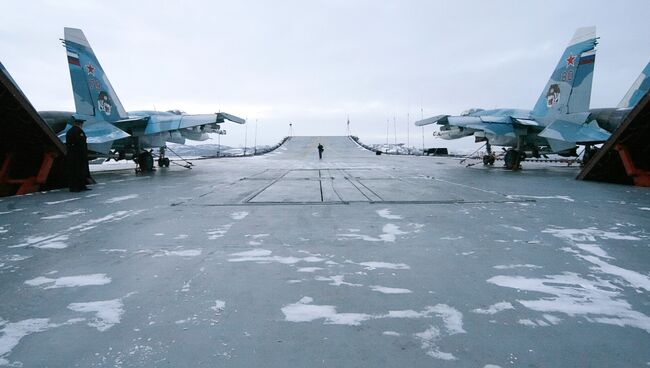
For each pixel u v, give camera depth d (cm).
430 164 2383
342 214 611
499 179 1264
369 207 681
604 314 243
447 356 193
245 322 235
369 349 201
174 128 1536
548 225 523
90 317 244
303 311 250
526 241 434
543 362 188
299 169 1877
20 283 307
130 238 457
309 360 191
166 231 494
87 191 966
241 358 193
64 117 1571
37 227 524
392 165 2266
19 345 209
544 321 233
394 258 368
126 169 2045
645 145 1070
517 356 193
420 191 923
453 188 989
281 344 207
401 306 256
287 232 482
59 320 240
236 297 274
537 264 349
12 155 1027
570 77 1609
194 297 275
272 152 5091
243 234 473
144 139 1698
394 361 189
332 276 318
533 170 1775
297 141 7000
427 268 338
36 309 257
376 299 269
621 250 396
